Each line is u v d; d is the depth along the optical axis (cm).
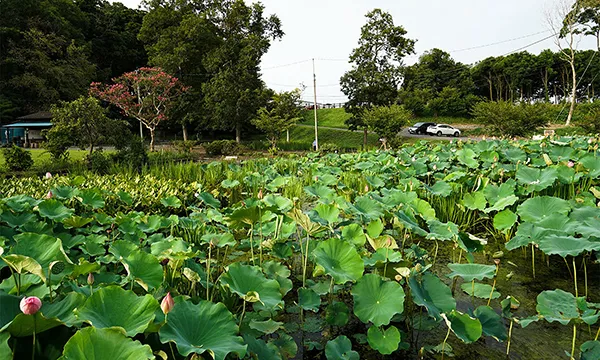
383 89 2614
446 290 232
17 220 320
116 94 2231
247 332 212
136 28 4091
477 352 229
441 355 225
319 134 3628
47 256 200
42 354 142
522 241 306
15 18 2869
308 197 691
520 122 1900
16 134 2895
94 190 430
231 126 2908
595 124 1805
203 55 2953
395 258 248
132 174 854
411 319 250
